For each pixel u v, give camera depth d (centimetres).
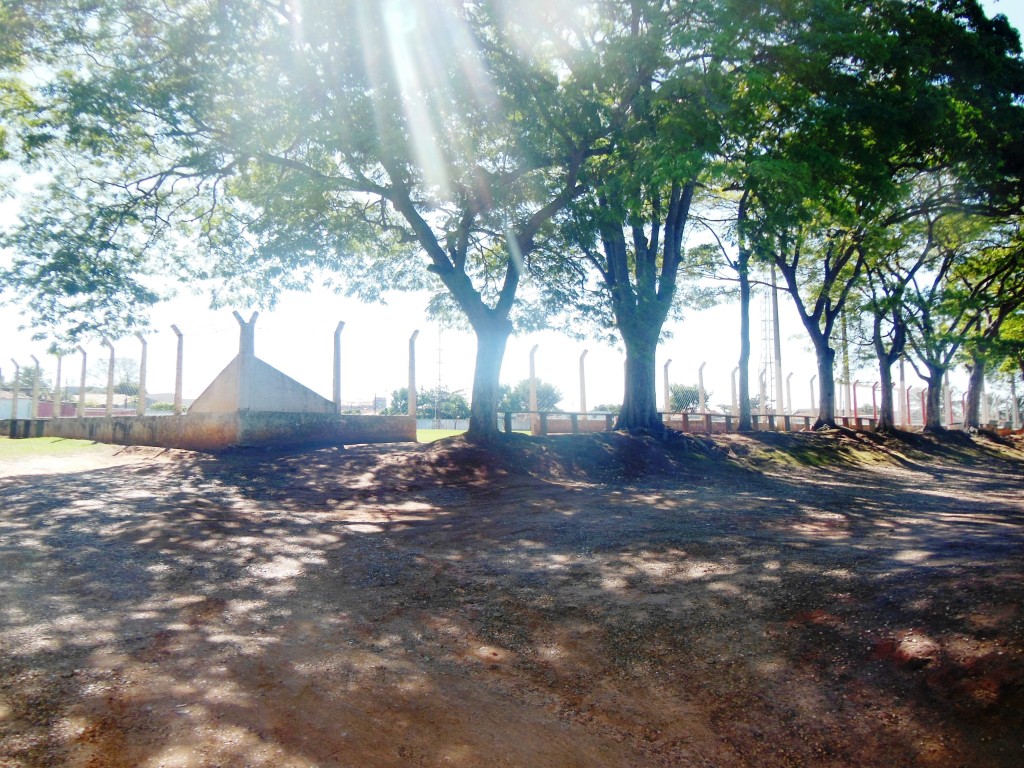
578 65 1361
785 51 1259
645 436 1900
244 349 1708
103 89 1246
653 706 412
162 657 451
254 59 1285
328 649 482
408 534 871
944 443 3206
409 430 1992
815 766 348
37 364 2895
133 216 1551
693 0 1253
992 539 706
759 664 451
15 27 1255
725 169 1212
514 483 1354
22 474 1353
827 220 1752
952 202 1750
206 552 739
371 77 1257
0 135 1405
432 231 1653
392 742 361
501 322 1706
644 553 729
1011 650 394
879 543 718
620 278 2047
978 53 1428
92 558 697
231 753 338
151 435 1895
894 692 396
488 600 599
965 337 2859
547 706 412
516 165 1505
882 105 1311
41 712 369
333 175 1582
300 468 1399
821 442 2538
